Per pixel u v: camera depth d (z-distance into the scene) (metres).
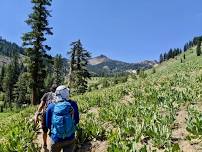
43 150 10.28
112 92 22.78
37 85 48.59
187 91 16.73
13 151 10.52
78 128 10.64
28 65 48.03
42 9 48.44
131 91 21.83
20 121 15.44
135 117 13.01
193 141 9.27
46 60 49.19
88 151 9.95
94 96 22.22
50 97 8.96
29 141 11.70
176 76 26.62
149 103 15.23
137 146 9.46
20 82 109.88
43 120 8.95
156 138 9.43
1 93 157.50
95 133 10.65
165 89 19.52
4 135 13.35
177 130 10.53
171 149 8.49
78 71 77.12
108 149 8.80
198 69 32.44
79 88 77.00
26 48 48.12
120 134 10.17
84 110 16.89
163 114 12.87
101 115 13.81
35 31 48.28
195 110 12.02
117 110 13.91
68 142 7.33
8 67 157.75
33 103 48.22
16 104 110.69
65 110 7.30
